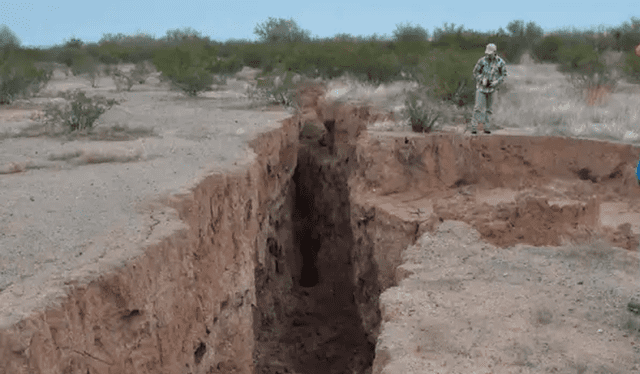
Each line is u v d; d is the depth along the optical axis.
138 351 5.93
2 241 6.36
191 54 28.36
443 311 5.92
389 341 5.31
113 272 5.66
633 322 5.54
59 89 25.47
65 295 5.12
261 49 41.62
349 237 17.34
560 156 14.40
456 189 14.62
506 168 14.68
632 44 36.03
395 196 14.48
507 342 5.25
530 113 17.38
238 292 9.24
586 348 5.14
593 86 20.05
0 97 19.38
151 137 13.59
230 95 24.48
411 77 26.78
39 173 9.87
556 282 6.66
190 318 7.20
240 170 10.11
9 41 38.62
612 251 7.67
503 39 40.22
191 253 7.25
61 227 6.91
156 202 8.02
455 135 14.98
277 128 15.09
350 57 27.19
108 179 9.27
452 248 7.88
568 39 43.94
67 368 5.00
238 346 9.08
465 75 19.31
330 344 13.67
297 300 15.81
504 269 7.12
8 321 4.53
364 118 18.64
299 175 18.92
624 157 13.56
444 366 4.84
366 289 14.09
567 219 9.20
